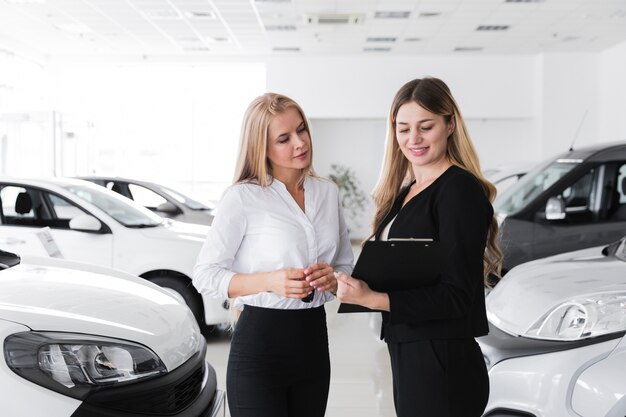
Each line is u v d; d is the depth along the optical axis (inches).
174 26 420.8
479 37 448.1
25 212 171.0
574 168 175.3
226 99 532.1
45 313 74.7
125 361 74.3
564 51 495.5
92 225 168.2
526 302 96.0
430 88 62.9
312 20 399.5
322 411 74.0
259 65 527.2
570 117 502.0
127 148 532.1
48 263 100.2
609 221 170.7
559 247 171.3
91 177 297.3
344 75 512.4
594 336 82.4
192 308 169.6
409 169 70.6
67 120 478.9
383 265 56.9
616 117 478.0
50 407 67.5
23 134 449.4
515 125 526.0
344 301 57.4
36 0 359.6
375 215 72.6
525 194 185.9
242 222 71.0
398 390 62.3
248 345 70.0
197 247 172.6
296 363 70.6
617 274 97.1
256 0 358.6
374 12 382.3
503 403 87.4
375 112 513.0
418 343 60.5
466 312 57.8
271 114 70.4
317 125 529.0
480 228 58.6
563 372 81.6
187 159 534.0
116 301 84.8
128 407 72.9
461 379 60.1
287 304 70.2
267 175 72.9
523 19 398.0
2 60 453.7
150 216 191.6
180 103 532.7
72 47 490.3
